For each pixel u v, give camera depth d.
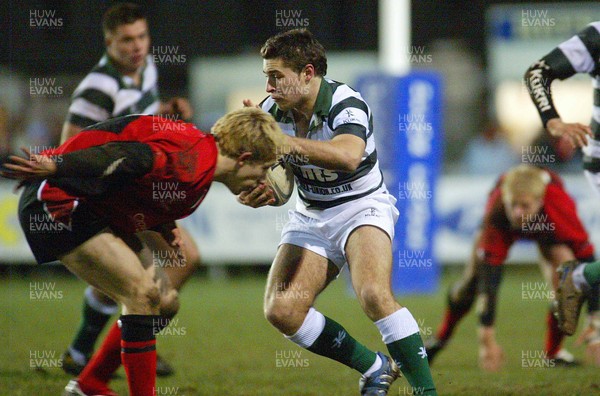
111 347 13.98
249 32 49.69
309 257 14.14
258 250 37.88
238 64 43.09
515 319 26.64
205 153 12.39
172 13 49.06
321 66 13.70
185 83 46.22
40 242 12.54
